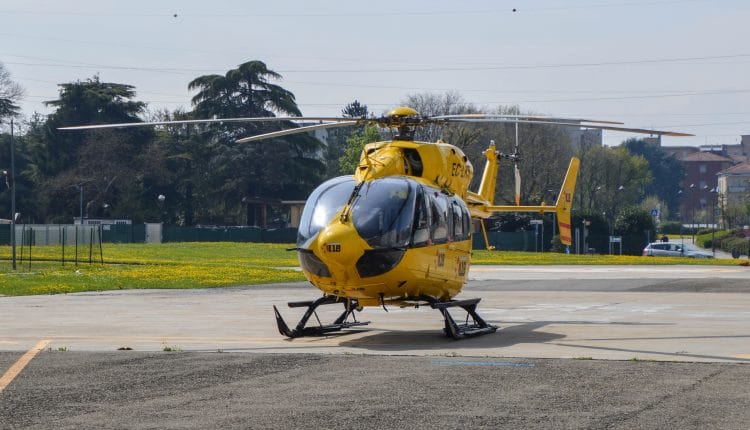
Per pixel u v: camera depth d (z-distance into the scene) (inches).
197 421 380.8
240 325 778.2
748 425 365.1
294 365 530.9
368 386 458.3
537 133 3730.3
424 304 692.7
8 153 4355.3
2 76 4495.6
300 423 375.2
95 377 491.5
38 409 407.5
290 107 3873.0
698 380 465.7
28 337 684.7
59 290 1193.4
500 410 396.5
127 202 3951.8
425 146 698.8
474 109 3814.0
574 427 363.3
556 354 573.0
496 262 2060.8
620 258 2246.6
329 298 713.6
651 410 393.4
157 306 971.3
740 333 682.2
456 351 595.2
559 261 2103.8
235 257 2294.5
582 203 4680.1
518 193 1015.0
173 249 2691.9
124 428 368.8
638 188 5595.5
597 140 6540.4
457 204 713.6
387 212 625.9
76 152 4028.1
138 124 686.5
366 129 3814.0
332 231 617.0
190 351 597.9
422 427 366.0
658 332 694.5
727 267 1877.5
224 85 3826.3
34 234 3088.1
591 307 940.0
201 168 4025.6
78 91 4020.7
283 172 3878.0
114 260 2046.0
